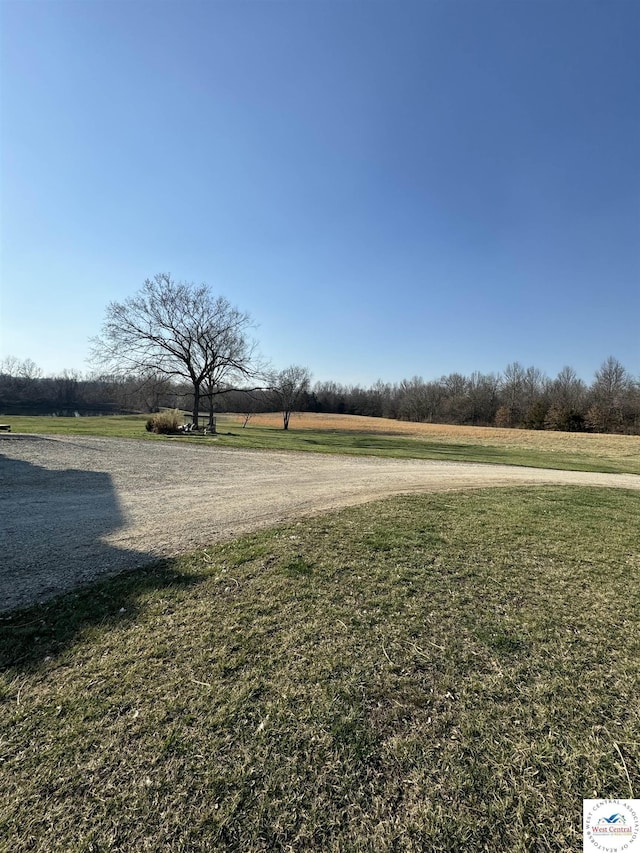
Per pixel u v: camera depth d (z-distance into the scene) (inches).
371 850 60.7
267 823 63.9
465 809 67.1
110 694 90.3
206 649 107.4
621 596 148.9
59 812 64.6
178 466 431.2
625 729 84.5
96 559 169.5
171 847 60.1
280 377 1569.9
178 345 1135.0
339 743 78.8
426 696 92.5
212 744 77.7
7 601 131.1
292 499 294.0
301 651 107.7
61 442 541.6
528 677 100.5
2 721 82.1
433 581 154.5
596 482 486.6
